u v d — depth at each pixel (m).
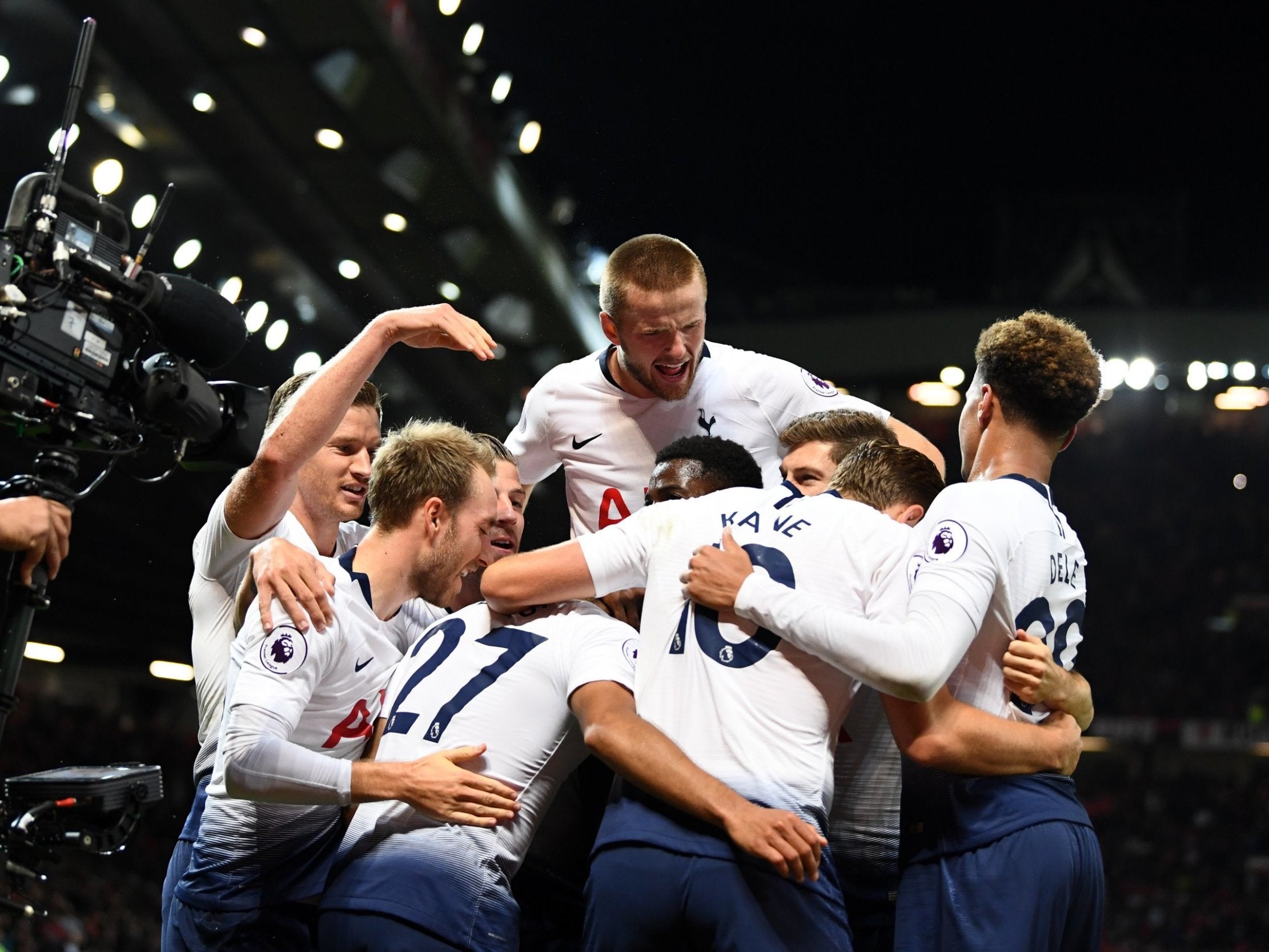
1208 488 26.39
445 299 14.12
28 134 11.86
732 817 2.25
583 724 2.45
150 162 12.42
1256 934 18.12
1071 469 27.33
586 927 2.41
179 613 19.88
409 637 3.03
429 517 2.84
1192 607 24.52
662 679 2.46
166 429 2.69
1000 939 2.37
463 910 2.43
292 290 14.16
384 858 2.47
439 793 2.42
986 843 2.44
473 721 2.60
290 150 12.34
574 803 3.13
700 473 2.88
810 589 2.44
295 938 2.92
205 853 2.89
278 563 2.68
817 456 2.97
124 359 2.60
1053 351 2.68
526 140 13.00
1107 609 24.89
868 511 2.55
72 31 10.78
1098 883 2.51
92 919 13.51
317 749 2.81
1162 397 25.84
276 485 2.89
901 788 2.73
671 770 2.30
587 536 2.68
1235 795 21.11
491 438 3.16
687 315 3.27
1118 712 22.78
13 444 14.24
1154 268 22.73
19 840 2.51
